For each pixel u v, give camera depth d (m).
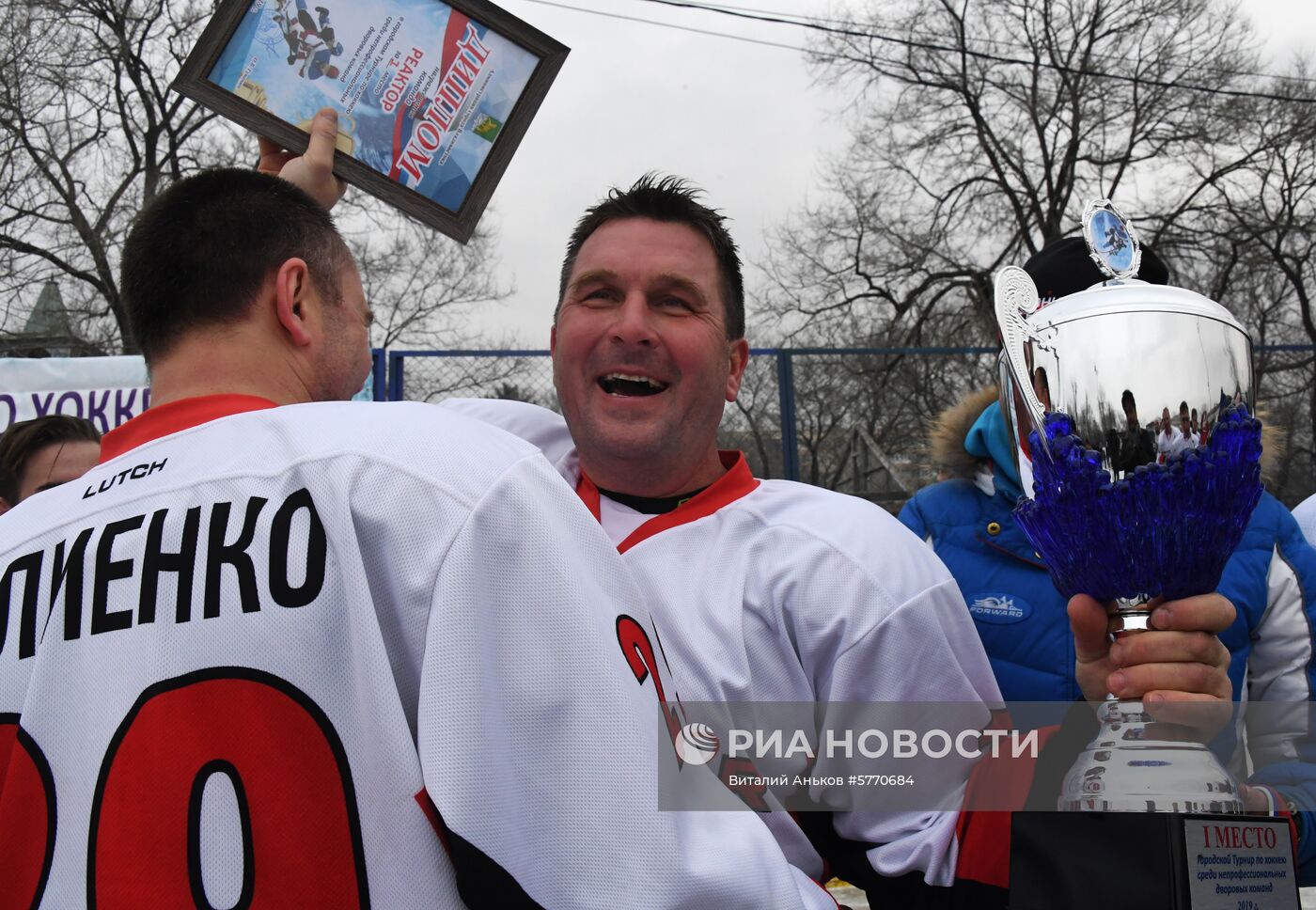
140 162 18.17
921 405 8.59
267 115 1.96
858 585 1.68
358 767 1.05
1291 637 1.95
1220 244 21.17
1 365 5.07
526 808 1.07
